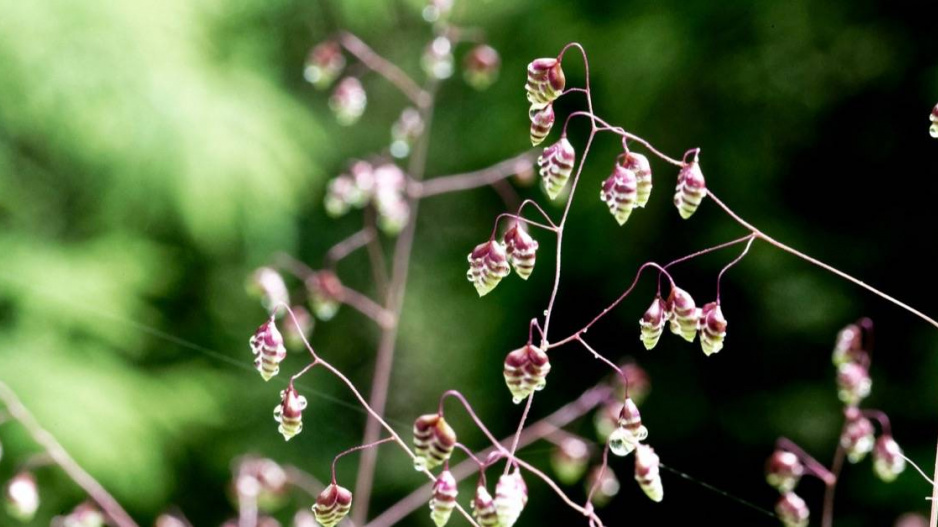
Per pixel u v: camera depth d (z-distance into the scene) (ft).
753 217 2.23
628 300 2.40
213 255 2.47
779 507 1.26
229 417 2.46
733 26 2.22
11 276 2.08
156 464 2.06
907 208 2.10
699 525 2.27
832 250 2.17
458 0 1.88
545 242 2.52
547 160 1.09
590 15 2.43
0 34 1.98
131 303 2.18
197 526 2.35
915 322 2.09
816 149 2.18
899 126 2.09
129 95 1.99
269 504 1.43
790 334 2.22
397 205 1.48
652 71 2.29
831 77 2.13
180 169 1.98
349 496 1.09
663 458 2.33
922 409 2.05
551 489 2.33
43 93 1.98
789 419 2.19
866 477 2.06
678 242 2.33
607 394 1.45
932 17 2.04
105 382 2.06
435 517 1.08
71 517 1.31
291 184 2.15
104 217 2.15
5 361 1.98
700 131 2.27
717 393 2.30
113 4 2.03
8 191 2.24
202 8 2.17
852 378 1.24
